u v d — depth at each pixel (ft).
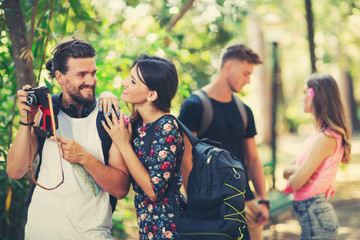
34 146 7.34
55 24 12.16
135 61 7.67
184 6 17.62
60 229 7.20
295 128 84.99
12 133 10.77
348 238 19.31
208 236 6.98
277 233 19.49
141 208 7.59
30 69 9.57
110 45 14.19
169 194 7.38
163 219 7.36
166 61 7.65
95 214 7.36
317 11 43.24
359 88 96.48
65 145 6.91
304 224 10.57
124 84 7.57
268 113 50.90
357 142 63.31
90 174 7.15
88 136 7.38
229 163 7.41
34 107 6.91
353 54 54.54
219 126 10.74
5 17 9.43
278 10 46.01
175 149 7.37
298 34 55.06
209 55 20.01
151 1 19.26
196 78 21.35
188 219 7.17
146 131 7.53
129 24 16.52
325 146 10.25
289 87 90.48
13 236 11.05
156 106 7.57
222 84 10.92
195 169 7.47
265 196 11.48
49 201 7.22
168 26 17.63
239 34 35.14
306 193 10.49
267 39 27.20
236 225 7.07
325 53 48.73
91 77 7.26
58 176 7.23
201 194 7.25
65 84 7.25
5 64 10.33
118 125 7.25
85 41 7.33
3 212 10.81
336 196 27.45
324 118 10.47
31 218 7.30
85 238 7.25
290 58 72.02
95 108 7.48
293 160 11.17
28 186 10.63
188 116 10.64
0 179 10.06
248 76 11.00
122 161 7.50
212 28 21.08
